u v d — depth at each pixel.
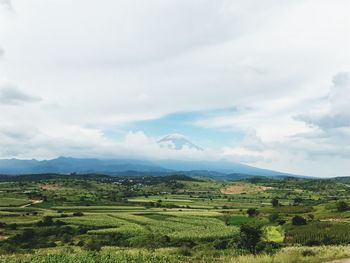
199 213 182.50
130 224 147.75
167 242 105.31
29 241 112.56
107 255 39.31
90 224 144.38
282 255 34.22
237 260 33.53
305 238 97.06
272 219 143.50
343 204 155.75
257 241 58.16
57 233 127.44
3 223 139.50
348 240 92.62
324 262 32.69
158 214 178.25
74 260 37.28
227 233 121.25
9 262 37.97
